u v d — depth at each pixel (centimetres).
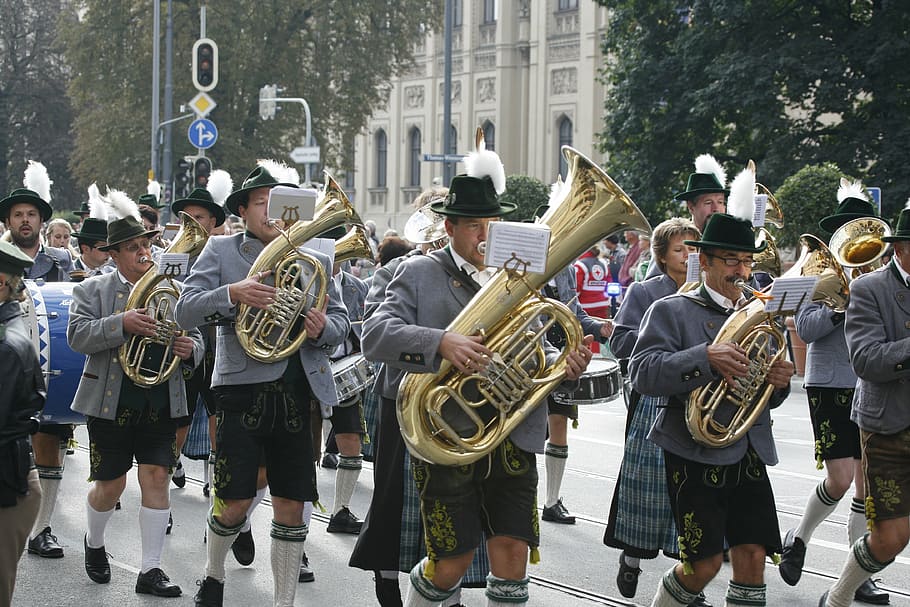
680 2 3284
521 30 5669
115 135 4491
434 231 749
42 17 6588
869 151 3000
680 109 3275
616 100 3456
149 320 762
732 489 603
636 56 3412
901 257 643
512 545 555
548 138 5534
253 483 679
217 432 688
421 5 4694
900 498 635
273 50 4481
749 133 3316
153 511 775
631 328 747
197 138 2923
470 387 554
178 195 3098
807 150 3086
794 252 2345
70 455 1295
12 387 527
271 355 675
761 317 593
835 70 2980
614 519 756
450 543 549
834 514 1012
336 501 952
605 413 1689
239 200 718
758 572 596
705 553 593
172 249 873
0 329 530
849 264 749
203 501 1073
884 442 637
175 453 792
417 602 559
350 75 4562
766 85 3036
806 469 1220
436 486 551
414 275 573
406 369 539
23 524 545
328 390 695
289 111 4519
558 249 532
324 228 704
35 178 966
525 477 561
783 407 1759
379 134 6406
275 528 687
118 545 902
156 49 4062
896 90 2998
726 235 607
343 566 849
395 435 630
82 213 1380
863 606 753
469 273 579
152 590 769
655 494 739
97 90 4669
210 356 964
